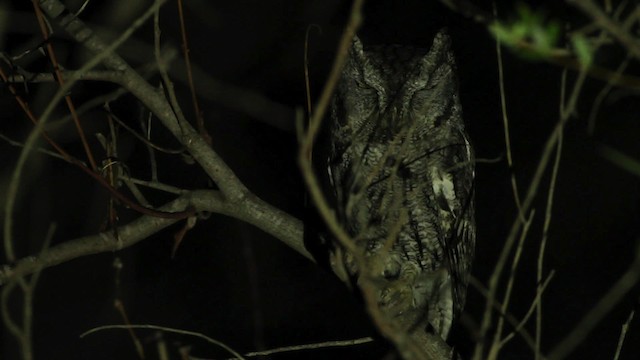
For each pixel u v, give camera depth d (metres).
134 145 9.54
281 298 9.67
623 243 9.45
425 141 5.90
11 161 8.37
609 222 9.51
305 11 8.96
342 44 2.48
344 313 9.55
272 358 9.37
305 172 2.40
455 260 6.07
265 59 9.12
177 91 8.91
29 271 4.29
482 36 9.56
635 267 2.72
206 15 8.75
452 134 6.04
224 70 9.05
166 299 9.71
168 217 4.41
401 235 5.88
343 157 5.91
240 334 9.57
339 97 5.98
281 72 9.18
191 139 4.46
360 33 9.28
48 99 8.11
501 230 9.49
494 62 9.62
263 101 9.02
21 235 8.89
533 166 9.62
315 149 6.84
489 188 9.58
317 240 4.44
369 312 2.78
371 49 6.09
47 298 9.25
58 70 4.23
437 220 5.98
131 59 8.27
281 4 8.98
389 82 5.86
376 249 5.64
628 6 4.67
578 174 9.58
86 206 9.18
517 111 9.66
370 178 3.30
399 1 9.32
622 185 9.52
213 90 8.79
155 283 9.77
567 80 9.51
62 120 4.38
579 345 8.98
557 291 9.29
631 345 8.93
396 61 5.96
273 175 9.98
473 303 9.15
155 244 9.91
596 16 2.15
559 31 2.63
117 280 3.51
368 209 5.04
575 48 2.58
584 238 9.47
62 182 9.14
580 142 9.59
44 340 9.12
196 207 4.54
